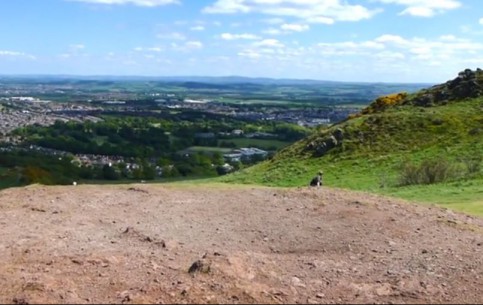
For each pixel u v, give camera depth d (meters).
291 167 35.69
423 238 11.00
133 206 13.81
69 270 8.22
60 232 10.78
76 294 7.28
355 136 38.06
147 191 15.78
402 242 10.68
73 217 12.30
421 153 33.69
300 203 14.04
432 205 14.65
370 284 8.16
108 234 10.84
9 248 9.48
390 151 35.12
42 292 7.26
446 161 28.55
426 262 9.38
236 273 7.98
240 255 8.84
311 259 9.35
